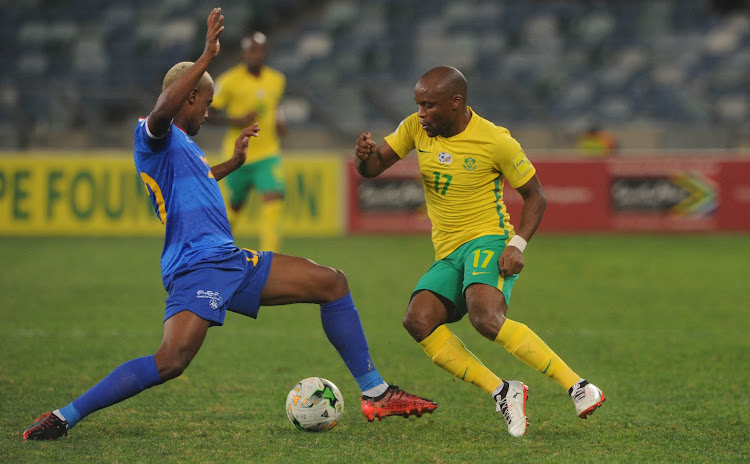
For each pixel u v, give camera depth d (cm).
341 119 6397
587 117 7256
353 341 1520
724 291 3322
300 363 2100
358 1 8075
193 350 1384
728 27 8031
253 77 3484
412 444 1415
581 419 1591
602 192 5353
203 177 1441
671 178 5316
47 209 5200
